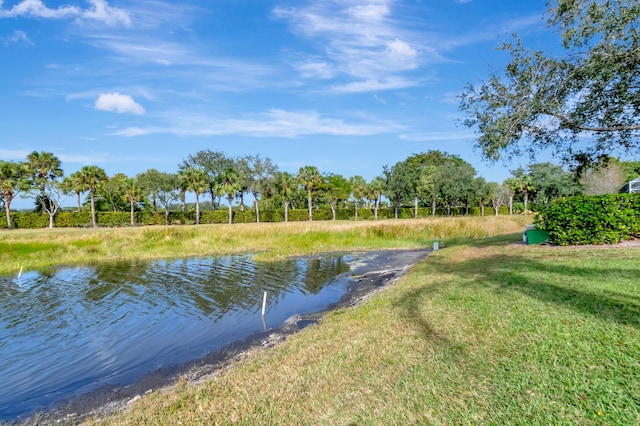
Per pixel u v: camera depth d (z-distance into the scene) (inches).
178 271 616.4
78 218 1961.1
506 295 257.8
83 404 194.4
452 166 2390.5
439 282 344.5
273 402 147.6
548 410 119.5
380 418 127.0
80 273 619.2
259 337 286.8
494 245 577.0
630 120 462.3
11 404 198.4
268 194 2249.0
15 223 1872.5
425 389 142.2
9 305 412.8
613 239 429.1
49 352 273.0
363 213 2524.6
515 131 465.7
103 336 305.9
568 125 456.1
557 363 148.5
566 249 426.6
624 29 369.7
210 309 378.0
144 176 2160.4
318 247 857.5
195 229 1078.4
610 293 231.6
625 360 143.5
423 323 220.8
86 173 1882.4
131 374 231.0
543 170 1980.8
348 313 291.6
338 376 163.8
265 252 815.1
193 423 139.1
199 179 2114.9
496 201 2474.2
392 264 618.8
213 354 255.6
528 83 430.0
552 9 417.7
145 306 396.2
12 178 1845.5
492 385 138.7
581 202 450.0
